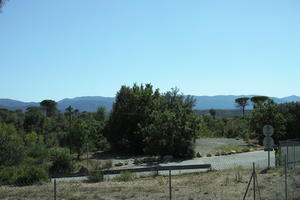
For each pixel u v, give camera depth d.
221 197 15.55
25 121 72.00
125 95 57.28
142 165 37.81
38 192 17.42
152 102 55.91
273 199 14.80
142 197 15.80
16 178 22.34
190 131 43.88
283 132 55.03
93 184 20.98
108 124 57.31
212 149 51.16
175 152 43.78
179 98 58.28
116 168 35.38
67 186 19.88
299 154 28.41
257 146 55.44
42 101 123.12
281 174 22.50
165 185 19.64
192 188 18.23
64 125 72.00
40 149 36.34
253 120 56.97
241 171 25.39
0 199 15.59
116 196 16.05
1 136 31.52
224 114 141.88
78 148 46.00
